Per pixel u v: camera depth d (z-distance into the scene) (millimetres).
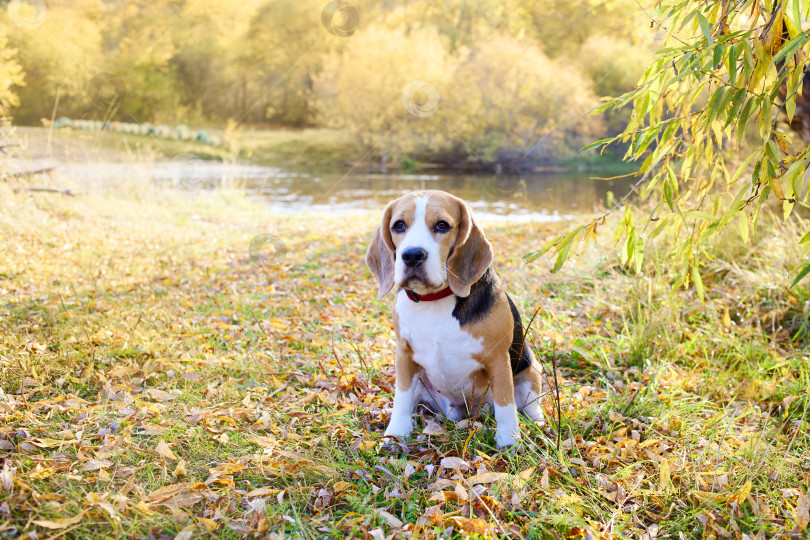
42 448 2627
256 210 12141
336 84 25859
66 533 2104
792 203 2533
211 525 2166
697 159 3340
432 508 2283
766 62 2400
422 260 2607
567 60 20500
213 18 30656
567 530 2271
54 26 24000
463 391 2998
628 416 3234
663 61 2820
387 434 2885
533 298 5184
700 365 3996
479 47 21922
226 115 31219
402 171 22109
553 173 20203
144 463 2572
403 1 24188
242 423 3062
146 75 27969
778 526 2303
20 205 8031
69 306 4723
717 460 2623
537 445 2764
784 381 3566
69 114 24828
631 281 5098
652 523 2395
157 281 6051
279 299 5598
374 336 4598
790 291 4496
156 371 3674
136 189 11812
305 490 2467
